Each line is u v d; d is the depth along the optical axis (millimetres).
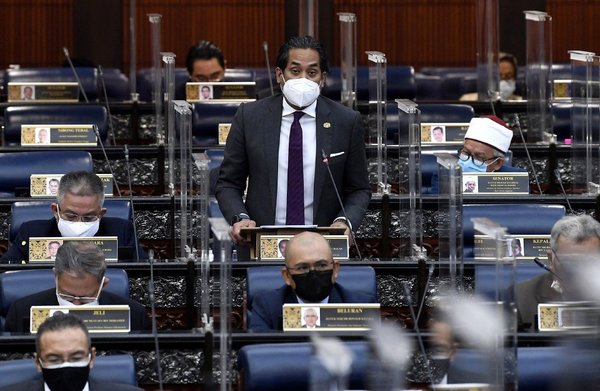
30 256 15797
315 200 15164
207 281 13773
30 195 18562
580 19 36156
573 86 20438
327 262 13359
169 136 19719
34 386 11344
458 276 13719
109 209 17125
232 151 15352
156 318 15977
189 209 16531
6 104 23828
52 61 35938
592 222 13562
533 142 23422
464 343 10102
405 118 17375
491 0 25141
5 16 35750
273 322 13438
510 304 9992
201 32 36156
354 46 24047
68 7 35844
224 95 23016
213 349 13125
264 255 14961
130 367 12016
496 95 24891
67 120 21922
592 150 19859
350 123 15281
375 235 18812
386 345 9812
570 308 8742
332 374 11117
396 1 36250
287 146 15188
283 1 36281
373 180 21016
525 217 16172
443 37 36438
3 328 14016
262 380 11891
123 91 26547
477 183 18344
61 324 11281
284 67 15211
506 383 9875
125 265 15820
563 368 8375
